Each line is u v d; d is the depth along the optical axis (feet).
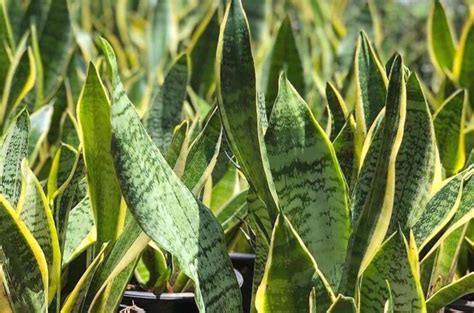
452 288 3.37
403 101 3.07
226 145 4.26
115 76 2.97
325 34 7.57
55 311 3.28
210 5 7.61
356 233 3.20
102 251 3.26
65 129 4.98
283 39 5.50
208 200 4.19
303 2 8.45
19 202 3.16
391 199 3.11
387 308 2.97
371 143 3.30
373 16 7.57
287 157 3.31
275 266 3.04
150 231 2.95
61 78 5.94
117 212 3.37
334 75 6.46
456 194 3.46
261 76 5.70
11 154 3.42
